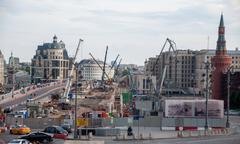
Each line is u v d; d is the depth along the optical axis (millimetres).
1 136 81438
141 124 111750
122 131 96000
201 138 86688
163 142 77812
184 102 121625
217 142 78625
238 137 89500
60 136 80188
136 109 168000
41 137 71875
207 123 105188
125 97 172125
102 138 83500
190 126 110938
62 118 109375
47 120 103062
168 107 122000
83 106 177625
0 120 103938
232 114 189375
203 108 121062
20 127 87125
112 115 140625
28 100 193000
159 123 111312
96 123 103438
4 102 199000
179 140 81938
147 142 77562
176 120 110062
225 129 99500
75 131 80812
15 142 61812
